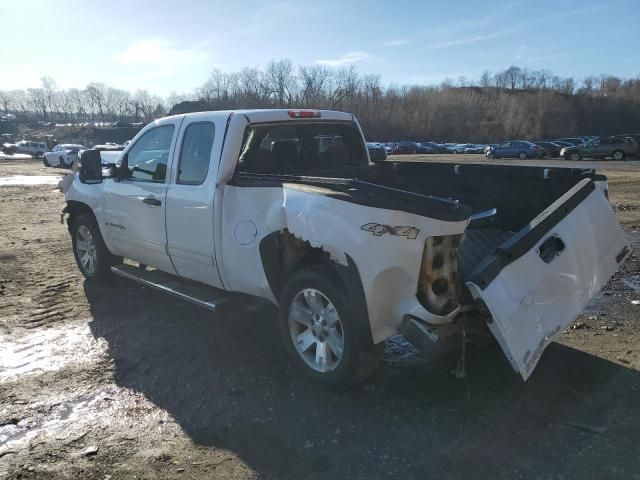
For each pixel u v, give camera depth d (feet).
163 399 12.62
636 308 17.87
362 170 18.13
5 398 12.69
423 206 10.66
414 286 10.96
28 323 17.43
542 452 10.22
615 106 353.72
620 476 9.50
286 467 10.05
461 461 10.03
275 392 12.80
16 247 29.27
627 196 48.24
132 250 18.86
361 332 11.61
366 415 11.69
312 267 12.73
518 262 10.72
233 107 284.82
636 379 12.87
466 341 11.48
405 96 357.82
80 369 14.17
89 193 20.43
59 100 501.97
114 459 10.37
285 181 13.21
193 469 10.05
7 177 90.27
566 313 11.75
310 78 307.78
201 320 17.57
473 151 205.16
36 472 10.00
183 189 15.70
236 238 14.21
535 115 339.98
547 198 15.06
